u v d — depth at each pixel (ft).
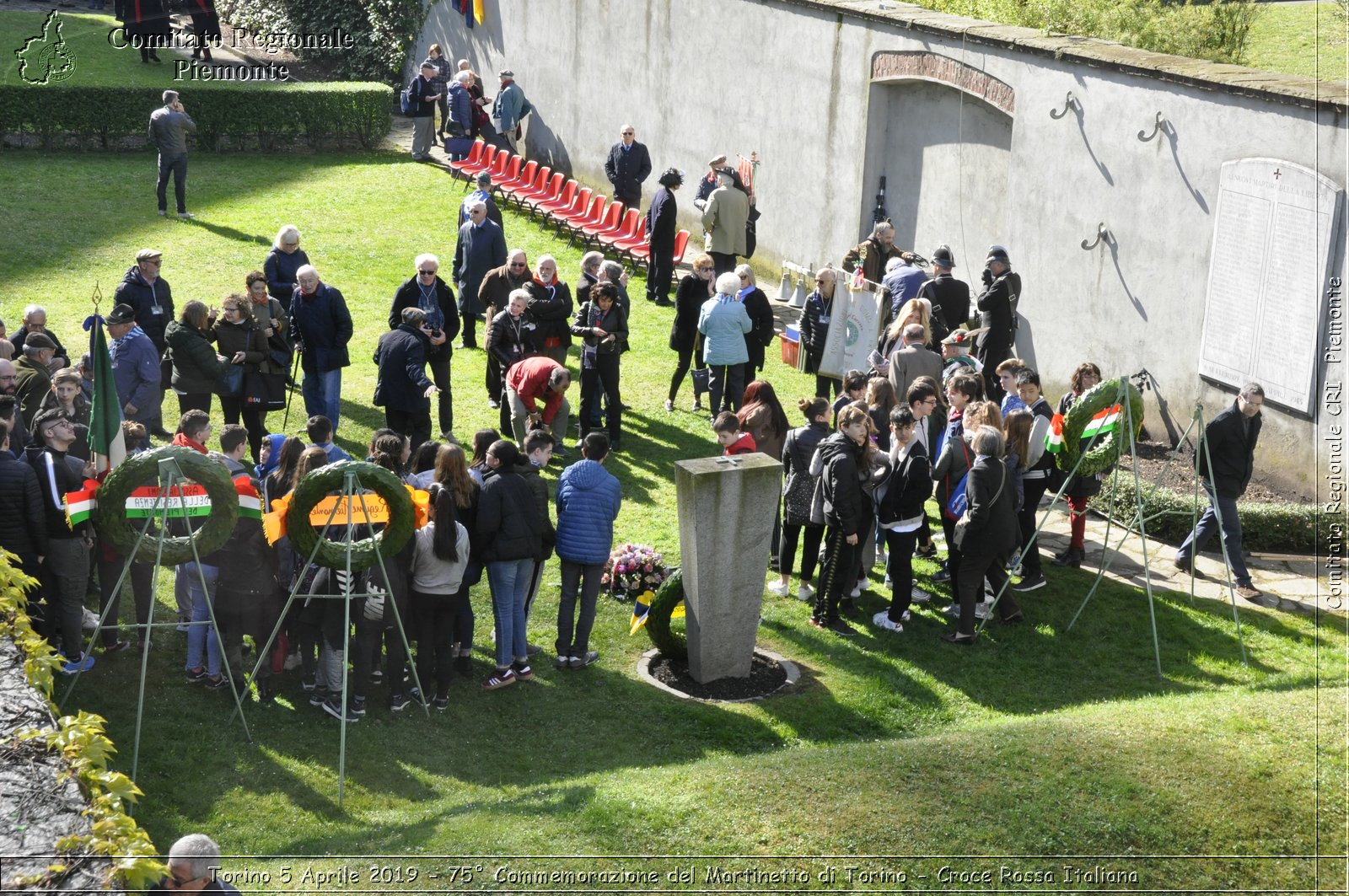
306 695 28.99
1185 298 43.73
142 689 25.63
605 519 30.55
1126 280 45.62
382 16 88.89
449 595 28.30
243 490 27.84
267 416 44.57
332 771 26.35
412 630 28.76
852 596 34.78
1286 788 24.80
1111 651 32.99
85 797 19.43
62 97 73.46
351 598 27.66
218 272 56.95
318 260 59.88
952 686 31.12
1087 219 46.83
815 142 59.36
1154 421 45.47
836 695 30.48
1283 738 26.76
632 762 27.43
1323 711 28.22
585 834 23.16
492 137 76.95
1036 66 47.85
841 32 56.75
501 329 42.86
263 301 40.37
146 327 42.52
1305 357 39.81
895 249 50.14
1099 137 45.80
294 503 26.76
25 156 73.15
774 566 36.73
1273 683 31.32
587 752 27.73
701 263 45.37
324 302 41.11
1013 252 50.26
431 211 67.72
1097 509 40.68
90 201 65.62
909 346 39.68
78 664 28.86
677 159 68.33
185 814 24.64
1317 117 38.68
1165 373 44.83
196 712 28.04
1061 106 47.06
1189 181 42.93
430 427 41.42
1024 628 33.96
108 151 75.51
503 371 43.32
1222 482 35.47
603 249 63.05
